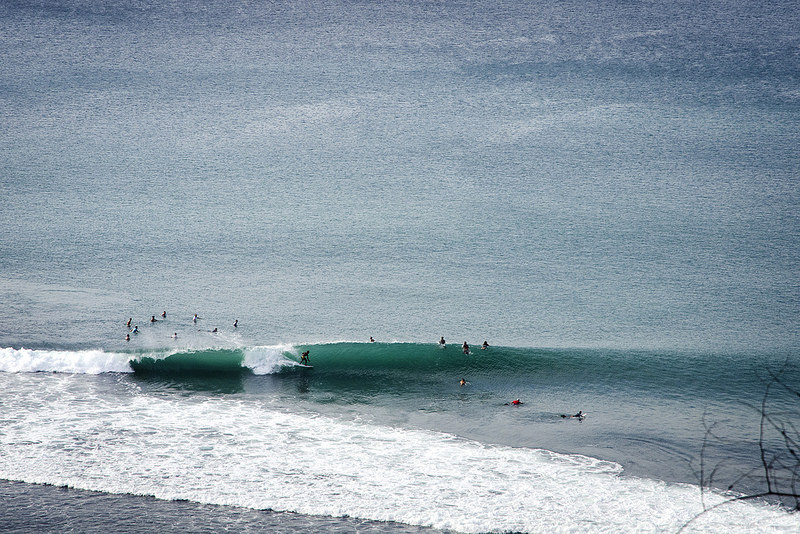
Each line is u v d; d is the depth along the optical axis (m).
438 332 195.25
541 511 112.19
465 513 111.69
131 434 134.00
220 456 127.56
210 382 159.75
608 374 165.88
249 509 112.31
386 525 108.94
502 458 128.62
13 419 138.00
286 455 128.50
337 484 119.44
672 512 111.12
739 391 156.88
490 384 161.12
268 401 151.00
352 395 155.12
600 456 129.12
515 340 189.75
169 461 125.12
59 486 116.75
